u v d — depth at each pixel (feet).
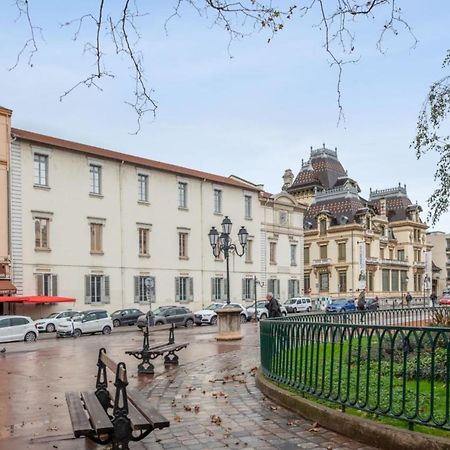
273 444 22.03
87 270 137.49
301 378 28.37
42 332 116.88
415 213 295.69
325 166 290.35
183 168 168.14
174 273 158.92
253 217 185.78
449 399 19.95
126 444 19.62
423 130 46.16
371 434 21.39
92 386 40.78
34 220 127.54
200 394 34.01
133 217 149.38
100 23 19.40
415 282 294.66
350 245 247.50
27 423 28.43
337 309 175.22
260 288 186.50
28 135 127.85
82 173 138.21
